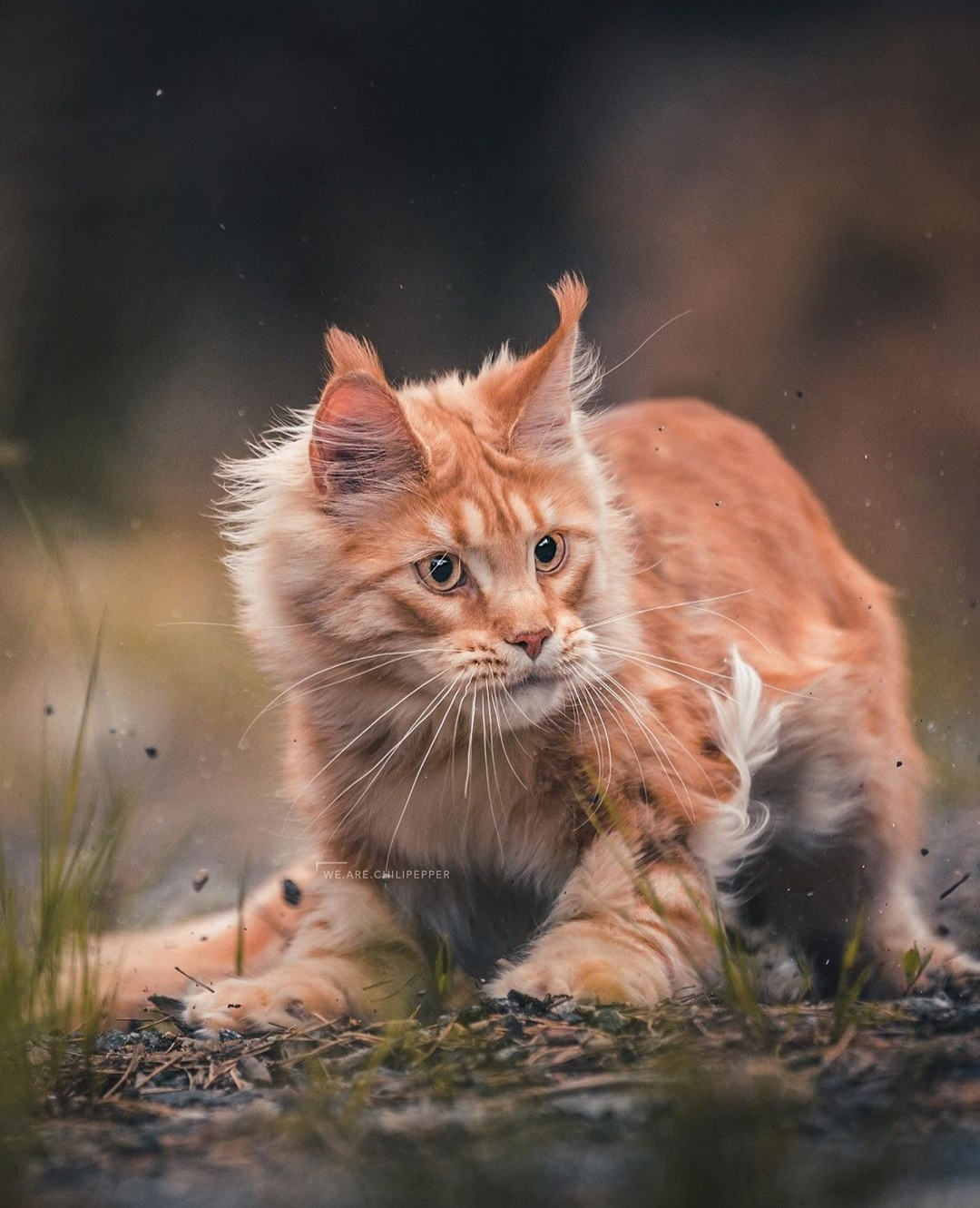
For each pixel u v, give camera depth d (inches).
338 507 251.6
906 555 713.0
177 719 555.2
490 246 934.4
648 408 333.7
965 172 809.5
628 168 892.0
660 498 298.5
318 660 256.4
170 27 901.8
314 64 924.6
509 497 250.5
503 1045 195.9
